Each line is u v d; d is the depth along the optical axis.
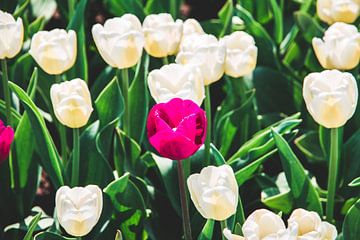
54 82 1.87
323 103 1.46
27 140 1.67
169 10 2.02
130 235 1.60
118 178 1.55
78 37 1.79
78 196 1.39
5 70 1.64
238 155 1.64
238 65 1.62
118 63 1.58
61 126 1.68
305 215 1.31
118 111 1.68
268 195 1.67
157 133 1.35
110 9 2.05
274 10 1.97
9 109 1.66
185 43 1.57
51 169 1.60
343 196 1.71
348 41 1.62
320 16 1.82
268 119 1.87
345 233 1.52
